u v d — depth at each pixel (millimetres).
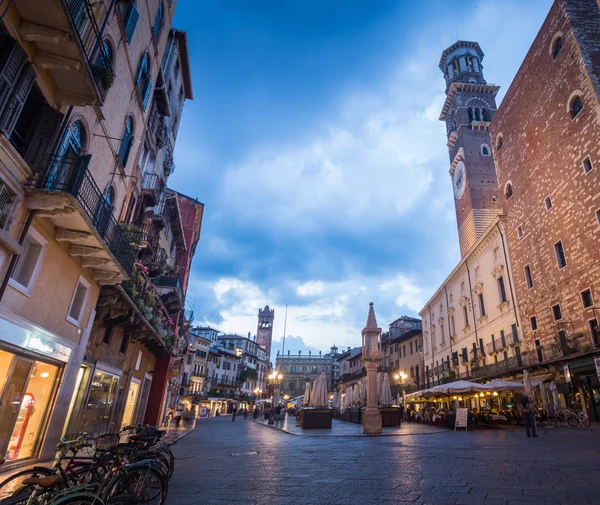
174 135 26531
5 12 6938
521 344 29359
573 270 24266
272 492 6395
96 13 10781
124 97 14227
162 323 21672
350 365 79250
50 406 10562
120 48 13336
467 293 39875
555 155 26547
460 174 57812
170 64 23031
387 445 13391
